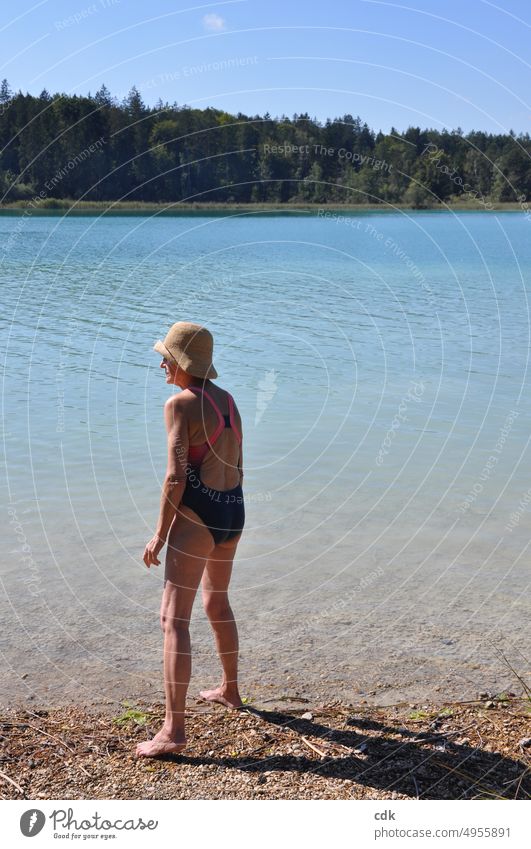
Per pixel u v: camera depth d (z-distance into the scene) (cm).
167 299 1998
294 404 921
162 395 957
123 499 600
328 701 340
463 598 449
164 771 286
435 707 334
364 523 563
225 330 1492
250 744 304
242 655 384
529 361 1195
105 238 4259
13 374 1074
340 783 278
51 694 346
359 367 1143
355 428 820
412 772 283
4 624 412
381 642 397
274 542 530
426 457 721
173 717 297
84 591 452
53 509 579
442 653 386
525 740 303
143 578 470
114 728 318
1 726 318
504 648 390
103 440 759
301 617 425
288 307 1839
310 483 649
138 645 393
